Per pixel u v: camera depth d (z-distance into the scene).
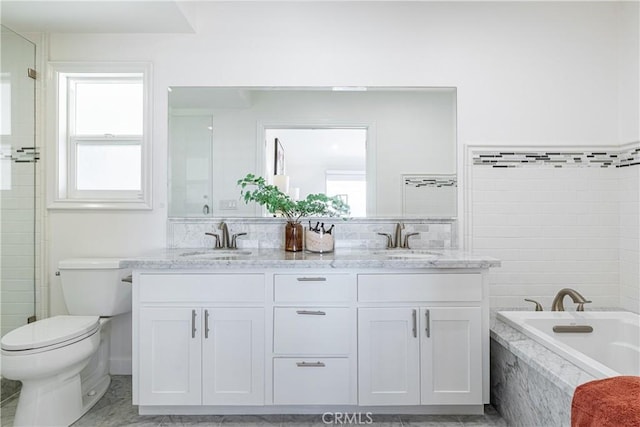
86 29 2.20
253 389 1.71
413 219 2.27
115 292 2.07
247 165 2.28
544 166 2.25
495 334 1.78
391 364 1.72
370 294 1.72
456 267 1.71
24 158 2.14
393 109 2.28
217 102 2.27
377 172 2.28
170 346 1.71
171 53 2.25
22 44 2.12
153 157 2.24
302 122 2.29
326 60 2.26
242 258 1.82
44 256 2.21
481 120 2.25
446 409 1.76
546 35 2.24
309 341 1.72
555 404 1.35
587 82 2.24
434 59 2.25
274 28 2.26
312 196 2.23
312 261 1.71
